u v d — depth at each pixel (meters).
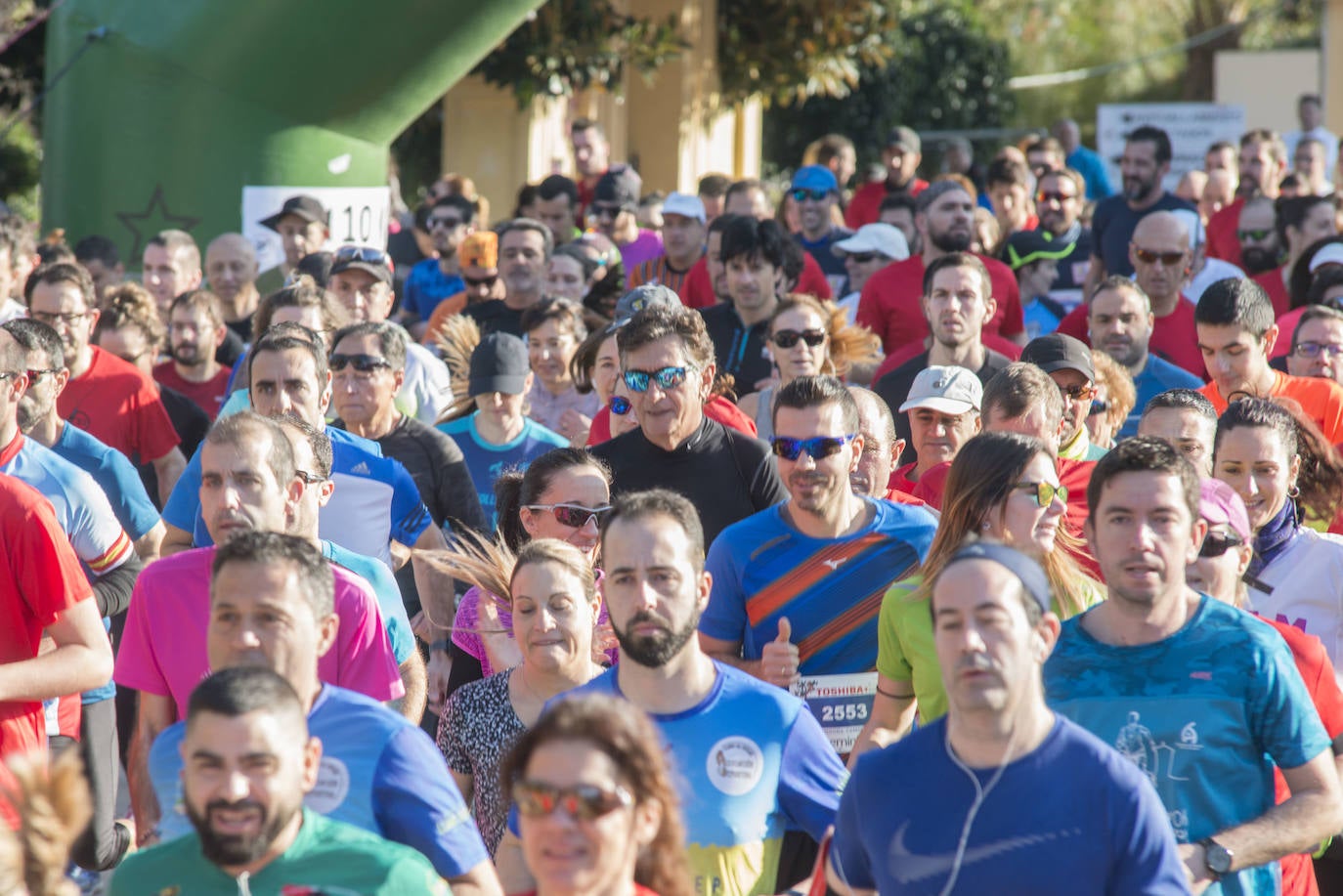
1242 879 7.80
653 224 28.83
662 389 11.91
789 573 10.23
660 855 6.17
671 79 38.88
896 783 6.84
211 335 17.58
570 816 5.90
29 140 42.38
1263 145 29.03
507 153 36.28
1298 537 10.55
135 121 21.86
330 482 10.44
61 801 6.91
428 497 13.10
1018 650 6.54
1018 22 82.75
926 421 12.71
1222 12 76.88
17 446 11.34
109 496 12.75
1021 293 23.69
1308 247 19.38
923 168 57.00
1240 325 14.01
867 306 20.12
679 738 7.96
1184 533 7.80
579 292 20.98
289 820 6.50
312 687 7.51
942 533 9.12
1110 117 44.75
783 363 15.24
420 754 7.45
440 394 16.41
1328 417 14.18
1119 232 22.94
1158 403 11.27
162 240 19.88
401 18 21.20
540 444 14.96
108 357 15.25
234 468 9.30
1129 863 6.57
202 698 6.38
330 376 13.05
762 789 7.98
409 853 6.71
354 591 9.18
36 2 32.78
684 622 7.89
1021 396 11.28
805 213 24.73
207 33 21.38
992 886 6.62
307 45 21.30
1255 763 7.77
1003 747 6.66
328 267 19.38
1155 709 7.74
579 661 8.92
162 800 7.54
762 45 40.84
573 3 33.53
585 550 10.95
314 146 22.19
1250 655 7.74
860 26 40.72
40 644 9.86
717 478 12.08
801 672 10.20
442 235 23.52
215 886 6.59
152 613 9.31
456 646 10.90
